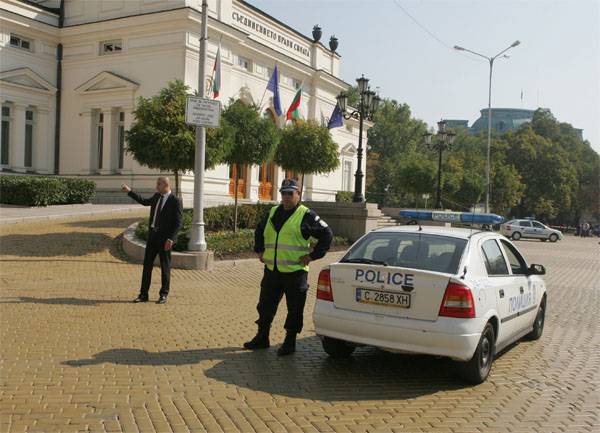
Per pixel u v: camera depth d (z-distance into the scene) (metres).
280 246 6.47
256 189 29.66
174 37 24.06
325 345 6.25
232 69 26.81
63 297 9.01
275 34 30.77
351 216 20.80
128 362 5.85
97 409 4.56
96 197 24.22
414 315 5.43
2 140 25.17
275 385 5.41
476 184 44.34
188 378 5.46
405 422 4.63
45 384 5.07
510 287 6.47
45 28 26.16
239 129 17.94
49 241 14.30
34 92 26.08
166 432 4.20
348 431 4.39
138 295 9.40
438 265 5.74
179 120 15.48
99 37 25.94
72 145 26.80
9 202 20.53
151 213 9.05
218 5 25.73
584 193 75.19
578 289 13.83
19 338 6.54
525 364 6.60
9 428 4.12
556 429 4.64
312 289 11.43
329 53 36.19
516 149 69.00
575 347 7.59
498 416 4.87
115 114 25.94
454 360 5.54
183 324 7.68
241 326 7.78
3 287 9.65
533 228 40.44
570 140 82.69
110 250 14.15
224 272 12.76
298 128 24.14
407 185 38.47
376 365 6.28
